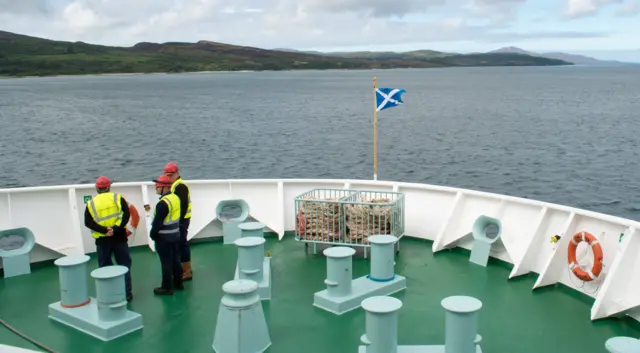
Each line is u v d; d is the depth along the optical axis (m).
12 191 8.84
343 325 6.37
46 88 179.25
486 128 56.50
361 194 9.64
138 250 9.29
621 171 33.38
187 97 120.50
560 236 7.47
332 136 50.22
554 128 55.69
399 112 77.50
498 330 6.27
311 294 7.29
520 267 7.82
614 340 4.38
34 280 8.05
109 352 5.82
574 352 5.77
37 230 8.84
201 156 39.59
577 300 7.07
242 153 40.75
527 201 8.22
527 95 116.44
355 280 7.44
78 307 6.68
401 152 41.03
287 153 40.69
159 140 48.03
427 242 9.52
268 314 6.69
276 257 8.83
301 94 130.12
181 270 7.51
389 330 5.18
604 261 6.96
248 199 10.11
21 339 6.12
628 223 6.72
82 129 57.22
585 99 101.06
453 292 7.37
